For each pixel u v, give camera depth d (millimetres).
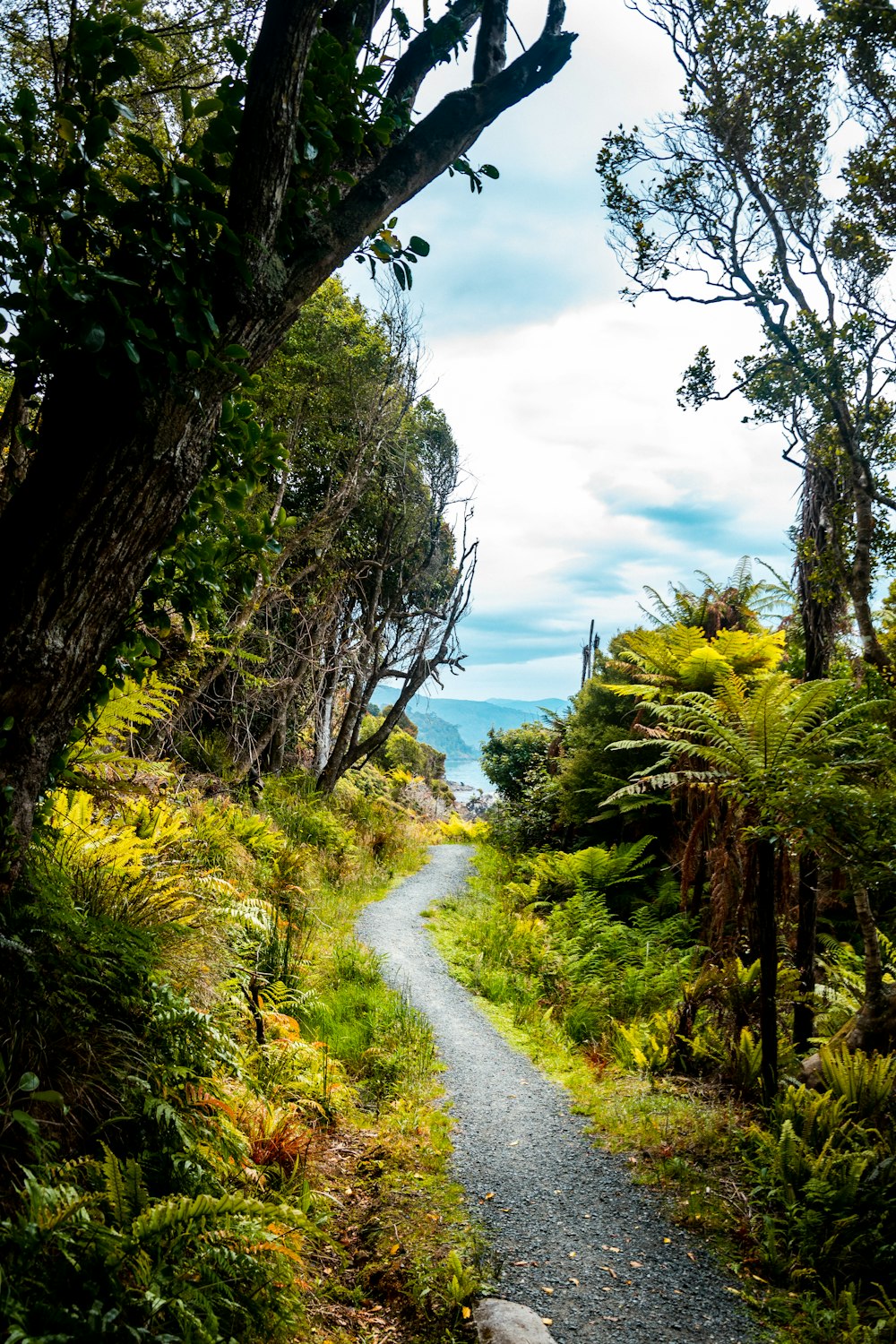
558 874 11453
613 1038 6668
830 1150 4125
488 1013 7457
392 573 17703
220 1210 2502
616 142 5699
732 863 6855
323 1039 5785
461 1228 3721
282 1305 2709
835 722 5199
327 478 14281
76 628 2486
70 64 2578
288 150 2596
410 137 3072
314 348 12023
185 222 2438
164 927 3680
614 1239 3750
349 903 10688
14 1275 2018
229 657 8969
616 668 13273
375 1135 4625
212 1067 3408
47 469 2473
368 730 26031
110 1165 2459
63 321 2408
